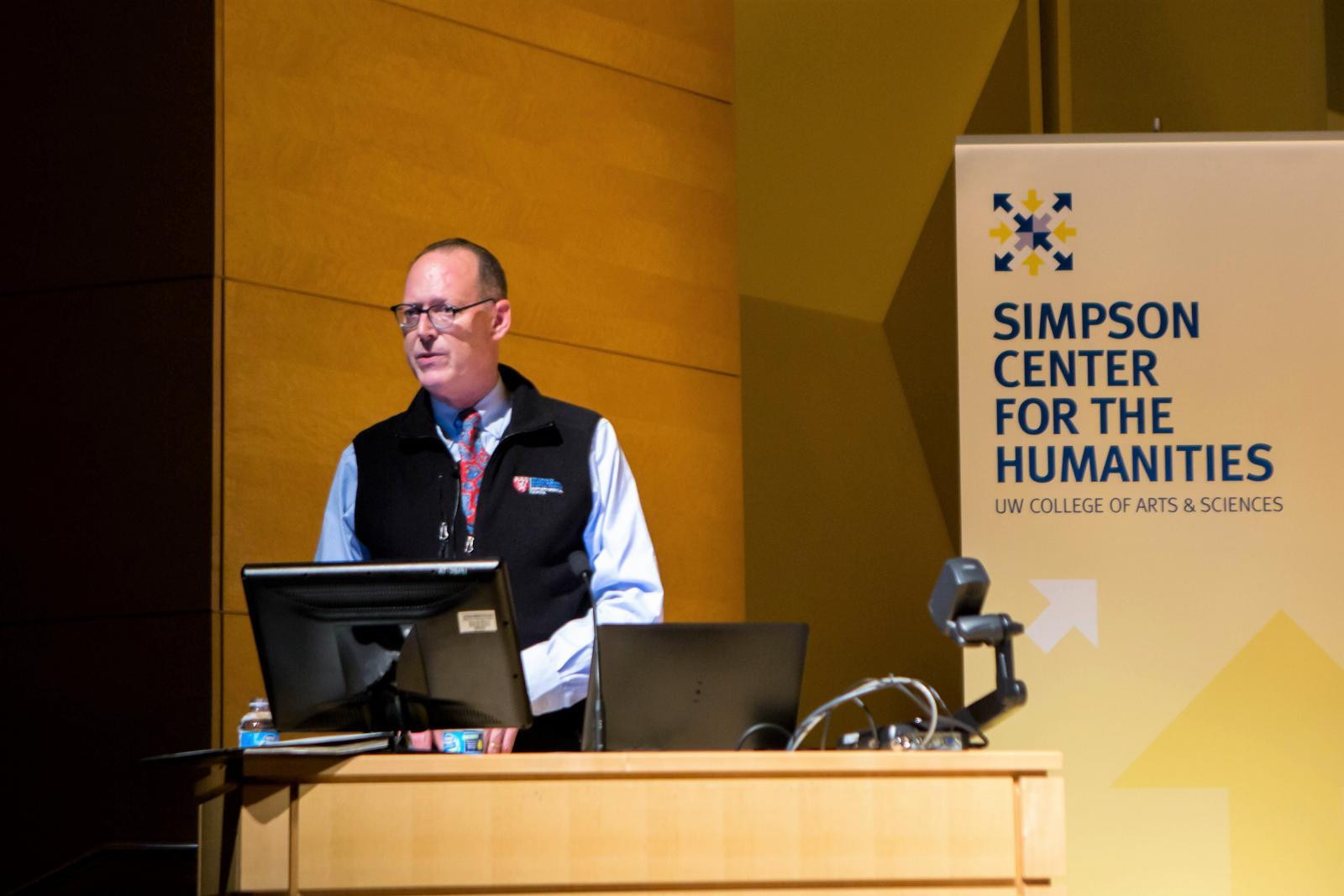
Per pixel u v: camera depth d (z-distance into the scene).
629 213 4.91
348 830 1.95
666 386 4.91
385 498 3.10
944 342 5.36
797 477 5.17
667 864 1.94
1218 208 4.22
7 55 4.34
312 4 4.36
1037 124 5.39
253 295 4.17
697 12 5.17
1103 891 4.05
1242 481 4.15
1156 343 4.20
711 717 2.29
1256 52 5.53
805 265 5.29
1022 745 4.09
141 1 4.24
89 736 4.03
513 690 2.16
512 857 1.94
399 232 4.45
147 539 4.06
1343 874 4.03
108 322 4.16
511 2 4.75
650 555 3.08
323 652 2.16
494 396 3.14
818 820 1.95
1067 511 4.16
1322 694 4.09
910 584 5.23
